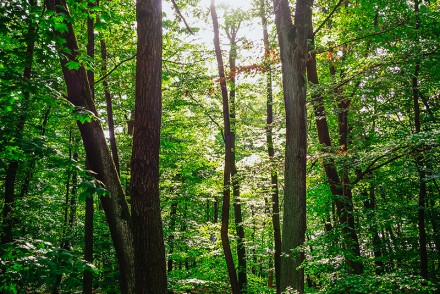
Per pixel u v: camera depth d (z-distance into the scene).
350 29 11.76
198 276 15.75
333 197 10.02
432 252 13.81
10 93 5.12
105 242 13.41
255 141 13.36
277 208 13.53
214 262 16.31
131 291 6.04
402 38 10.45
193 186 16.66
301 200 7.16
